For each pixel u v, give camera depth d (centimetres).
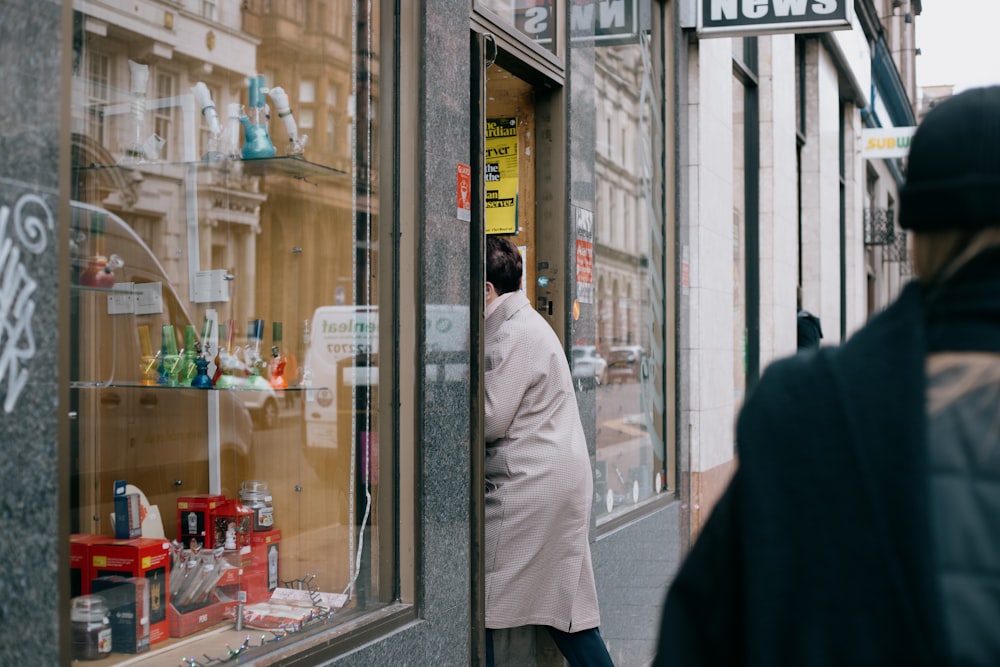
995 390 99
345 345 343
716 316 758
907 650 93
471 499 376
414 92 345
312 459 338
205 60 315
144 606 264
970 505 95
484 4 412
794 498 102
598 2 545
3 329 190
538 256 487
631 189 604
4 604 190
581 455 399
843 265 1566
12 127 193
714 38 731
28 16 197
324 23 347
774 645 100
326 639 297
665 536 631
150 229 290
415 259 343
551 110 484
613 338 570
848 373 105
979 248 105
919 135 110
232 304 322
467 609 370
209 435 310
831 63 1338
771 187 976
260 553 318
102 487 260
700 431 702
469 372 377
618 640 532
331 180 346
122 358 273
